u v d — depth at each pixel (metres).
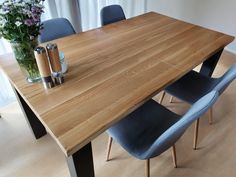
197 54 1.36
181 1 2.94
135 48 1.44
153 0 3.18
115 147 1.66
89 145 0.98
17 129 1.84
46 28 1.69
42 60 0.98
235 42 2.73
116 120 0.92
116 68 1.24
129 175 1.49
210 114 1.77
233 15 2.59
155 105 1.40
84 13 2.55
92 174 1.12
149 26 1.77
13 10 0.92
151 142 1.17
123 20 1.89
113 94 1.04
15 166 1.56
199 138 1.71
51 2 2.18
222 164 1.54
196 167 1.52
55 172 1.52
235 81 2.28
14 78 1.17
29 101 1.01
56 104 0.99
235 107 1.99
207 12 2.79
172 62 1.28
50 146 1.70
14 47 1.01
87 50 1.42
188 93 1.49
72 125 0.88
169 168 1.52
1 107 2.06
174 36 1.59
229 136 1.73
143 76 1.17
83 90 1.07
